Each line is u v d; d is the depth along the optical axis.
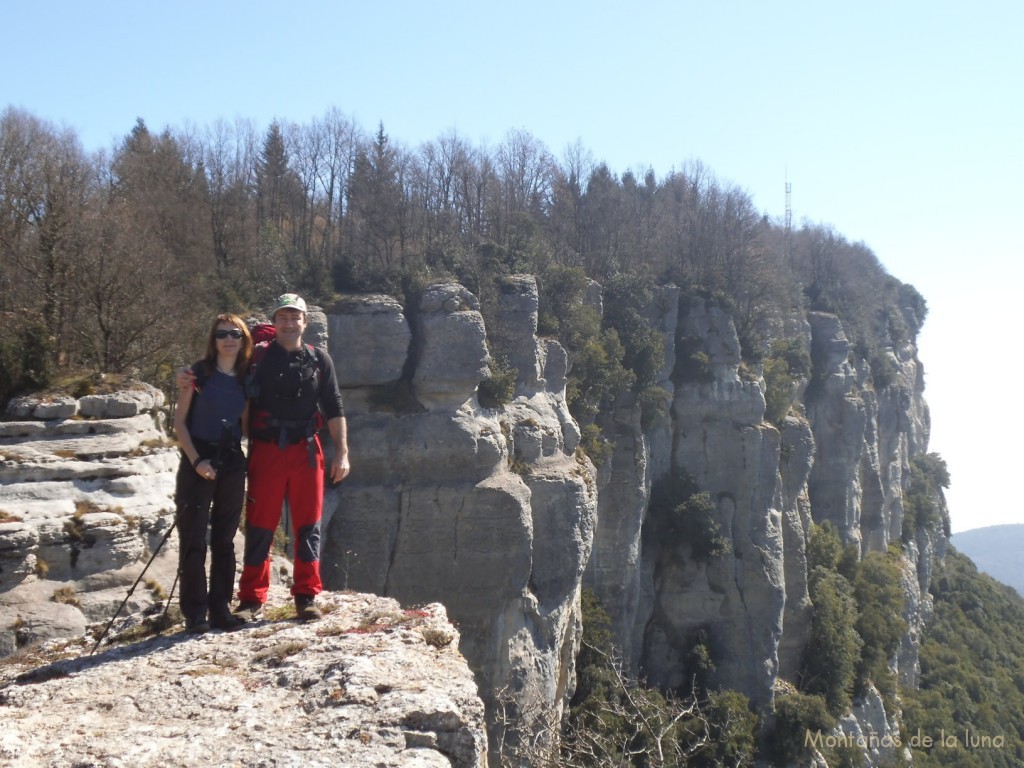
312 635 8.63
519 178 62.53
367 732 6.72
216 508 9.19
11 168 35.12
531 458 38.62
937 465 109.56
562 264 53.44
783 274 75.19
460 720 6.99
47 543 14.84
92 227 28.92
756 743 48.91
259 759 6.33
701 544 52.31
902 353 102.31
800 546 58.78
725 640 52.28
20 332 18.20
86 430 16.39
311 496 9.38
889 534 86.44
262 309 39.56
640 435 50.66
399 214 50.50
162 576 15.85
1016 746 75.81
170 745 6.56
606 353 49.41
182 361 28.45
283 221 52.44
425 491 35.19
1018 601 111.62
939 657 84.50
